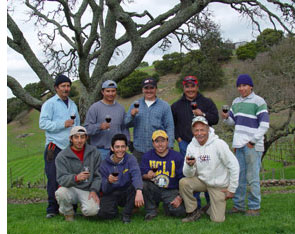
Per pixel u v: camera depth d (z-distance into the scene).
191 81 5.76
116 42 10.25
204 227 4.58
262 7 10.80
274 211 5.66
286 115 22.91
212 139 5.09
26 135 43.62
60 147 5.53
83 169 5.16
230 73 33.69
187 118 5.88
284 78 17.75
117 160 5.18
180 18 8.90
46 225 4.71
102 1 11.30
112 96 5.84
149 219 5.16
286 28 10.90
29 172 24.45
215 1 10.45
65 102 5.80
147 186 5.24
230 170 4.98
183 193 5.07
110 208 5.19
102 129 5.54
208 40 11.93
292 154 21.83
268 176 16.22
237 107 5.55
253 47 34.50
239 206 5.60
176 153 5.49
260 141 5.33
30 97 9.65
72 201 5.09
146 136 5.76
